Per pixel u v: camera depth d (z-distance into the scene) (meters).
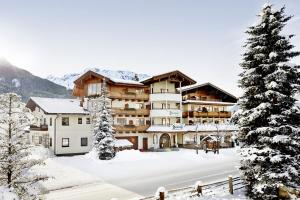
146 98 49.59
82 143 41.81
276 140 15.98
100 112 36.97
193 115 53.25
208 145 49.31
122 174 27.59
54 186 22.16
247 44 18.55
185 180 24.70
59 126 39.94
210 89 58.44
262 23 18.00
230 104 58.34
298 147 16.53
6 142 10.77
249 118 17.48
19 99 11.18
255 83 18.11
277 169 16.12
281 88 17.11
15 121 10.97
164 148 47.69
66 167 30.00
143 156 38.03
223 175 26.88
